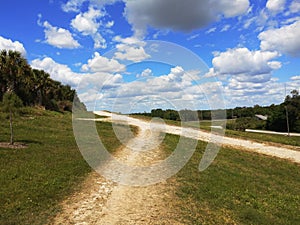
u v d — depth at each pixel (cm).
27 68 3731
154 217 823
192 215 850
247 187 1248
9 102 1650
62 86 5422
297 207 1106
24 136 1911
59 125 2662
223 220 836
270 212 995
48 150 1548
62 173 1150
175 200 963
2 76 3459
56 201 888
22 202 841
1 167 1154
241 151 2330
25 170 1138
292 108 6756
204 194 1048
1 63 3419
